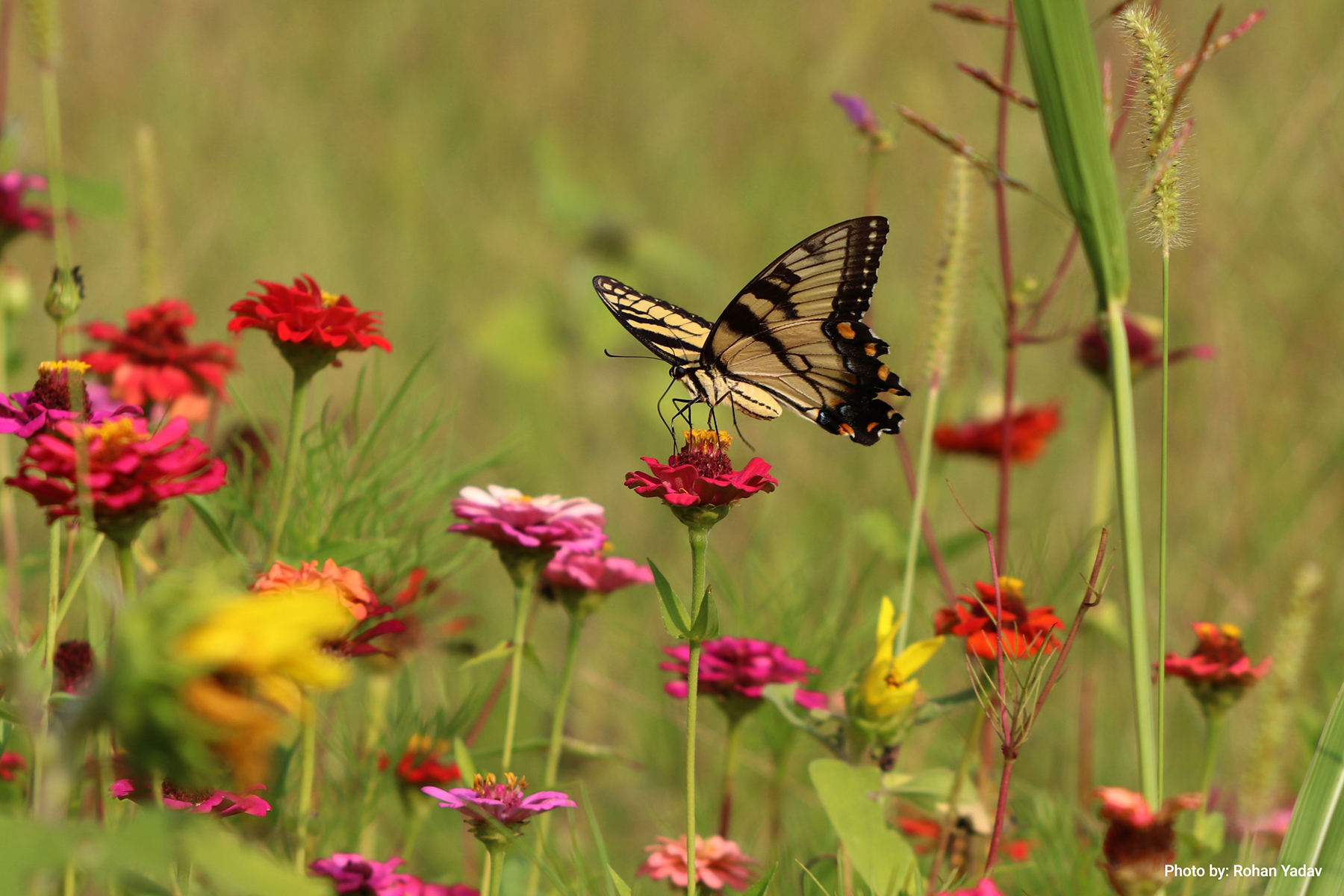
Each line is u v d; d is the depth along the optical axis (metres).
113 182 2.58
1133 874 2.30
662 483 2.32
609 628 2.77
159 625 2.17
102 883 2.34
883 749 2.42
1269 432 3.11
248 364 3.27
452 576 2.53
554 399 3.77
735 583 2.77
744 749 2.60
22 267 3.21
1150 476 3.22
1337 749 2.33
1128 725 2.65
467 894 2.40
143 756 2.17
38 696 2.26
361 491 2.47
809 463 3.48
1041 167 3.70
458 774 2.43
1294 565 2.65
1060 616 2.58
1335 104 3.46
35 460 2.26
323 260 3.96
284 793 2.41
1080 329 2.53
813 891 2.40
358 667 2.48
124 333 2.47
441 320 3.89
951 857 2.45
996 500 3.29
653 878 2.40
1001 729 2.34
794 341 2.56
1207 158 3.55
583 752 2.45
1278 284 3.36
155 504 2.27
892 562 2.62
